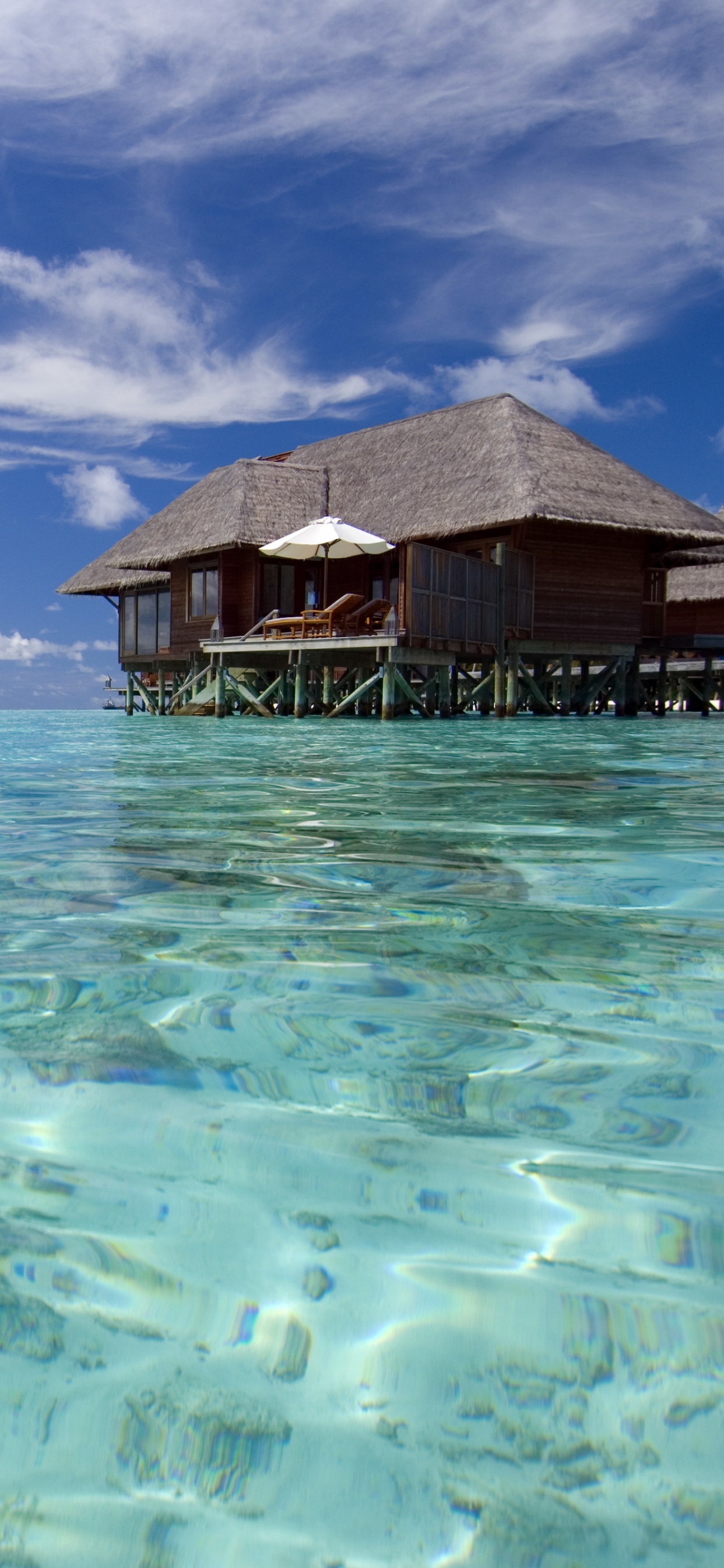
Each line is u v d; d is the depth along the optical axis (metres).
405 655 15.15
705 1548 0.63
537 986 1.78
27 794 5.04
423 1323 0.82
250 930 2.18
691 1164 1.10
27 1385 0.77
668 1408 0.74
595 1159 1.11
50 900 2.49
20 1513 0.67
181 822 3.98
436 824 3.93
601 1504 0.67
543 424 20.31
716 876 2.85
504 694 17.78
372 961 1.93
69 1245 0.94
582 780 5.90
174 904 2.45
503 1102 1.27
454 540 19.64
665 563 21.34
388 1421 0.73
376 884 2.71
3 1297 0.86
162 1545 0.64
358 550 18.97
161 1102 1.27
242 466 22.47
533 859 3.13
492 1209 1.00
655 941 2.10
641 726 14.30
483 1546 0.63
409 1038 1.50
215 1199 1.02
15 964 1.90
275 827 3.84
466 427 20.77
